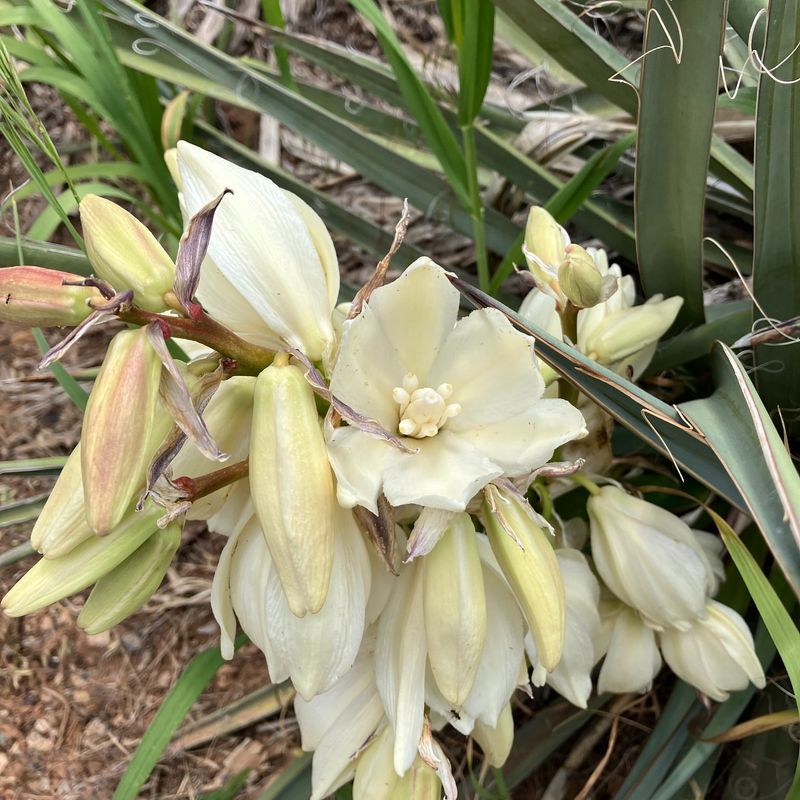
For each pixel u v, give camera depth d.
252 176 0.24
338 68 0.46
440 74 0.60
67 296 0.22
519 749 0.42
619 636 0.35
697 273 0.37
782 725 0.37
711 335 0.38
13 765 0.45
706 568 0.33
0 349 0.57
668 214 0.35
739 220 0.54
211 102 0.61
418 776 0.29
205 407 0.26
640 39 0.61
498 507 0.25
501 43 0.63
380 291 0.23
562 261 0.29
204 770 0.45
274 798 0.39
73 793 0.44
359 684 0.31
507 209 0.52
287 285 0.24
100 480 0.21
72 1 0.43
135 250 0.23
